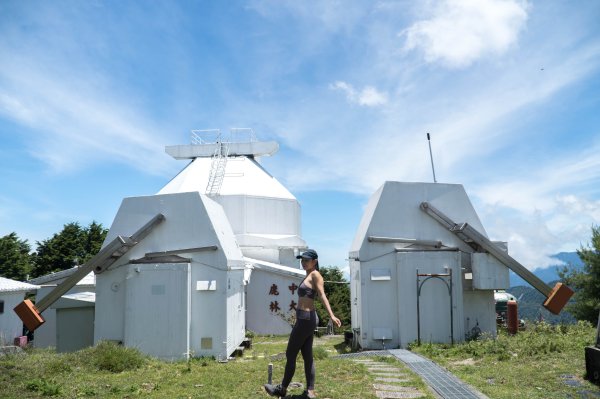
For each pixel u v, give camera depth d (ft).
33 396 26.13
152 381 30.86
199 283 47.83
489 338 44.32
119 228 51.34
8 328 75.15
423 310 50.06
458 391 25.40
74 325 52.19
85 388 27.58
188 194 50.42
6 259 118.52
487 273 50.96
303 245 95.25
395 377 29.45
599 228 73.67
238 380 30.04
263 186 98.48
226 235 54.08
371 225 52.11
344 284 110.93
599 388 25.52
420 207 53.11
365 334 50.75
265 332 81.56
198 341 47.21
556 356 34.30
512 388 26.58
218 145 107.04
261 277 82.84
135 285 47.60
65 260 129.90
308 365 21.59
